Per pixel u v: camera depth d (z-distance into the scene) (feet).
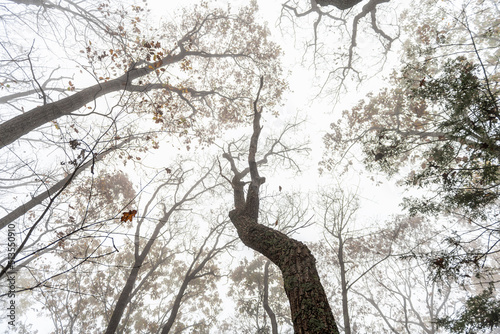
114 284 51.80
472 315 17.92
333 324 9.84
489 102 15.19
